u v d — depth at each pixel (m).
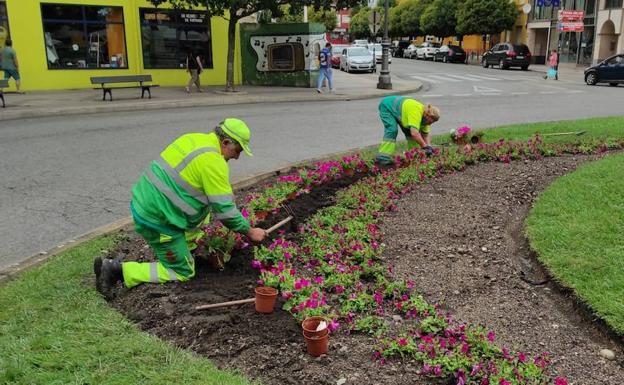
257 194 6.10
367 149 9.16
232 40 19.77
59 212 6.35
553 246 4.66
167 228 3.96
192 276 4.17
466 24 46.12
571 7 41.44
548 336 3.60
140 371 3.00
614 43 37.88
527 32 47.44
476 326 3.63
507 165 7.73
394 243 4.97
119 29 21.44
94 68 21.23
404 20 61.59
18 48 19.69
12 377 2.95
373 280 4.29
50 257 4.76
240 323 3.56
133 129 12.22
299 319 3.53
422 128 8.12
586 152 8.55
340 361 3.20
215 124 12.91
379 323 3.55
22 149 9.97
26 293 3.98
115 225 5.60
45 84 20.41
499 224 5.48
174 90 20.91
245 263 4.44
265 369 3.13
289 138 10.96
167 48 22.50
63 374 2.97
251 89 21.89
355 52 34.31
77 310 3.73
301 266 4.41
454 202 6.09
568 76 31.75
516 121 12.94
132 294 3.98
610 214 5.27
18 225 5.92
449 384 3.01
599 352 3.42
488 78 29.31
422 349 3.19
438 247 4.91
